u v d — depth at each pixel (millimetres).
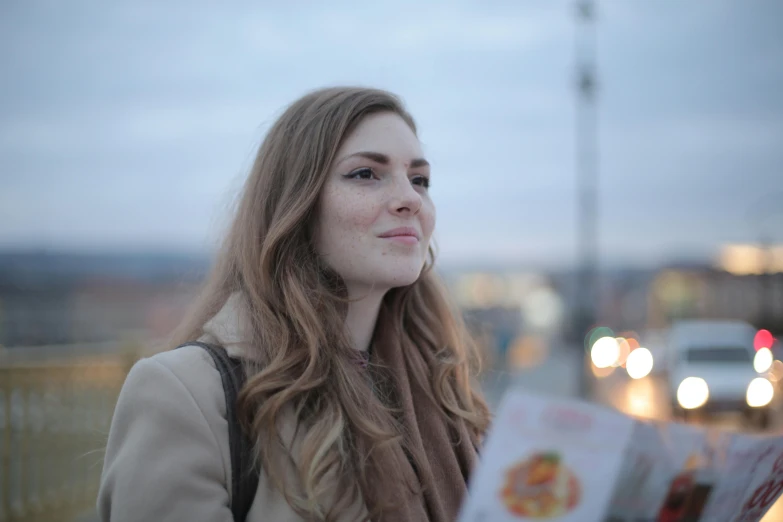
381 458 1429
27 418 4453
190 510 1289
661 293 46969
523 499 1035
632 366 20141
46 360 5121
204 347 1459
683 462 1118
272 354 1468
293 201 1549
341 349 1521
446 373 1763
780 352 17078
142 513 1275
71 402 4961
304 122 1593
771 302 38281
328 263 1577
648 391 17688
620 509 1069
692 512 1147
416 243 1565
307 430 1428
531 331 40406
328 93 1634
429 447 1611
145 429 1337
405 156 1580
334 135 1547
